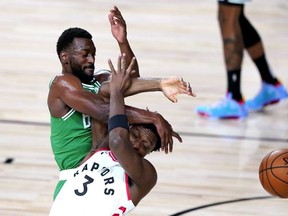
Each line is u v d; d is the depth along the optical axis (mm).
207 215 8430
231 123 11234
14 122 10992
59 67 13367
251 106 11797
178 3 17641
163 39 15000
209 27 15914
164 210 8523
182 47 14602
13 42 14477
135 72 6258
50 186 9062
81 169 6023
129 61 6254
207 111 11352
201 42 14953
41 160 9797
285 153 6441
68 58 5984
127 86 5871
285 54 14547
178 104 11859
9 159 9789
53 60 13672
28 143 10305
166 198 8828
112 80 5848
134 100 11914
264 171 6418
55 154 6164
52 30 15203
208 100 12078
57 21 15773
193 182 9289
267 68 11672
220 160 9953
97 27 15406
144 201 8719
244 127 11102
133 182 5918
